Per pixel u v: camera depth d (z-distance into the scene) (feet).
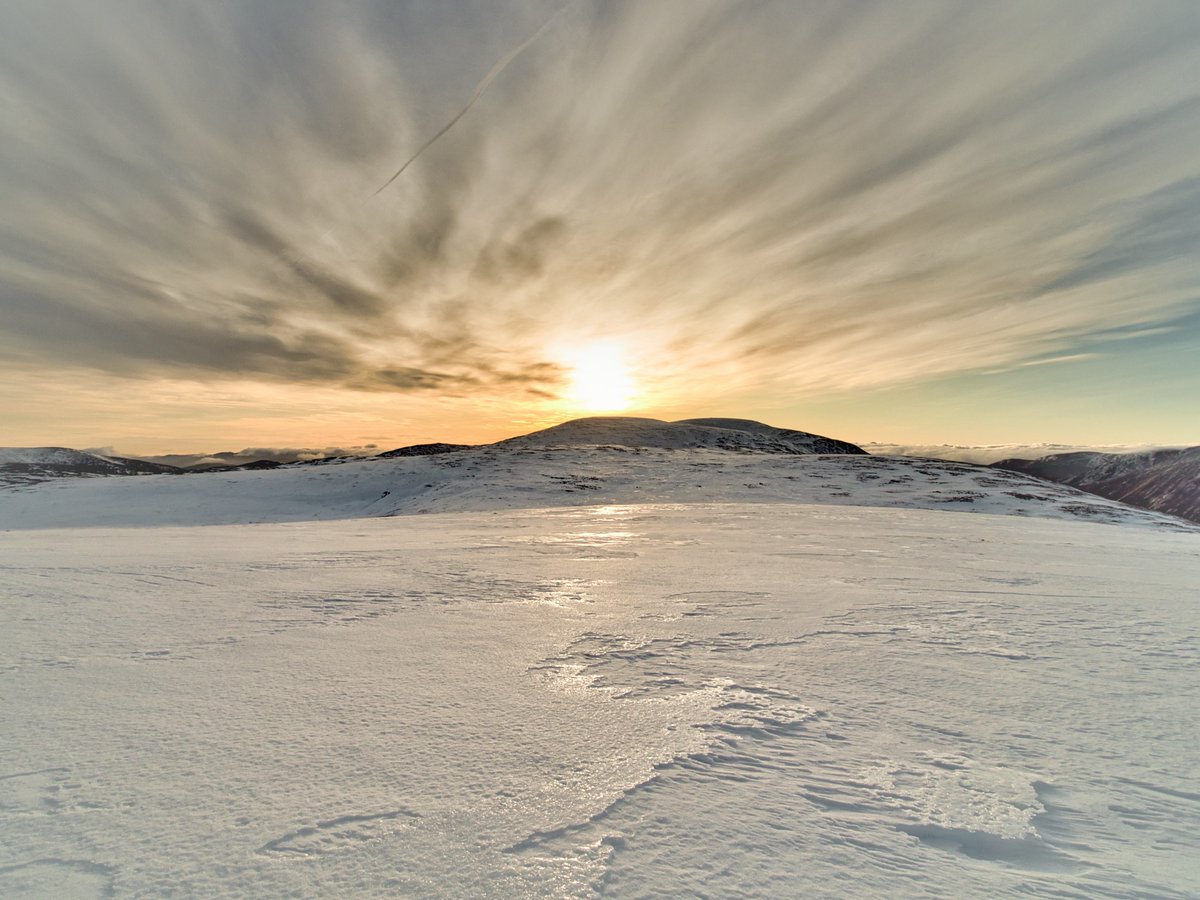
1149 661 14.34
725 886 5.88
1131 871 6.38
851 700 11.46
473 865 6.09
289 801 7.25
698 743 9.26
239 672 12.49
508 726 9.81
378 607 19.74
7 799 7.23
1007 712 10.96
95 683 11.66
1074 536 55.88
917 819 7.24
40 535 55.36
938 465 165.37
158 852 6.22
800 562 34.09
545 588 24.25
